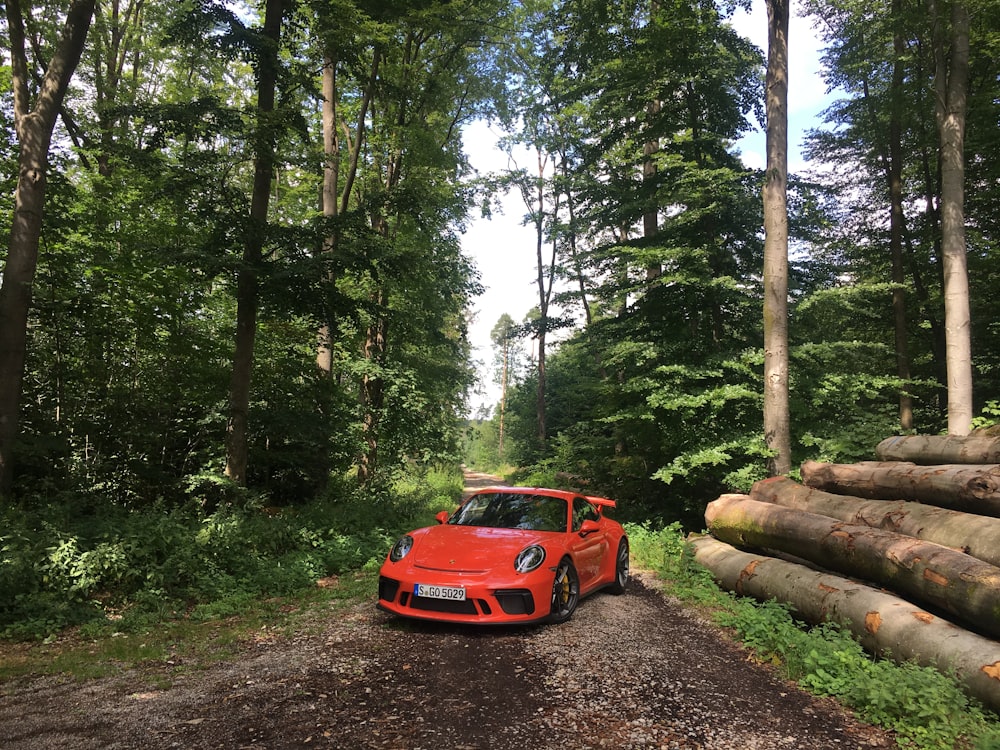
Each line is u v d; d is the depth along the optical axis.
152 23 17.62
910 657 4.06
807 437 11.27
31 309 9.04
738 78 12.98
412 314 16.59
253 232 8.84
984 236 17.66
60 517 6.27
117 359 10.38
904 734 3.22
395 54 15.04
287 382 11.83
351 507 10.68
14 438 7.61
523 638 4.65
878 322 18.56
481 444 63.97
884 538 5.20
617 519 13.89
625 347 12.36
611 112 14.50
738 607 5.96
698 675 4.01
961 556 4.44
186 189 8.75
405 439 16.34
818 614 5.19
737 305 12.88
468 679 3.72
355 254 9.15
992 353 17.31
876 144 18.19
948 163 12.19
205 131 8.84
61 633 4.79
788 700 3.66
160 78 20.20
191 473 10.62
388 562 5.29
